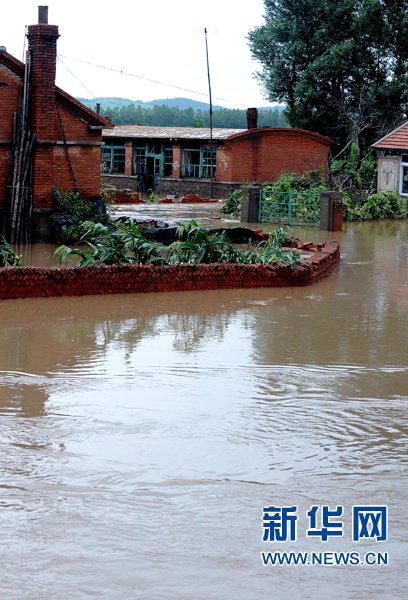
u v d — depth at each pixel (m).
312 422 8.73
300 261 18.70
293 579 5.46
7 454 7.55
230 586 5.36
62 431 8.22
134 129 53.66
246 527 6.18
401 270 21.02
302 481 7.11
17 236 23.58
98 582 5.36
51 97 23.78
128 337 12.65
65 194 24.64
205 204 42.47
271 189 34.47
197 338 12.73
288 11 52.22
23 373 10.38
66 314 14.22
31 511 6.37
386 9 51.34
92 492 6.76
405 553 5.84
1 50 23.17
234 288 17.45
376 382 10.45
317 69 50.53
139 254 17.31
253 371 10.80
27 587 5.28
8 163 23.77
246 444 8.00
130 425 8.46
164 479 7.07
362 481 7.14
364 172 43.19
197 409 9.06
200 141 48.25
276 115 92.81
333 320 14.47
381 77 51.56
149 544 5.88
